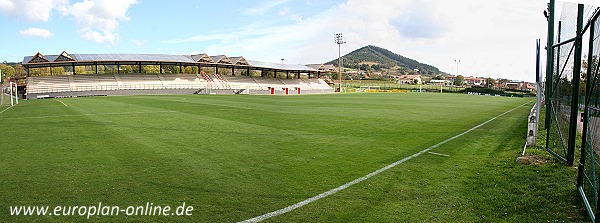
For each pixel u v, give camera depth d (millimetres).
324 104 25891
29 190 5703
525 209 4816
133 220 4578
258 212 4828
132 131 11961
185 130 12195
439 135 11273
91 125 13625
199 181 6188
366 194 5531
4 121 15383
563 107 7562
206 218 4637
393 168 7070
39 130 12336
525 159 7434
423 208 4941
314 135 11125
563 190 5477
